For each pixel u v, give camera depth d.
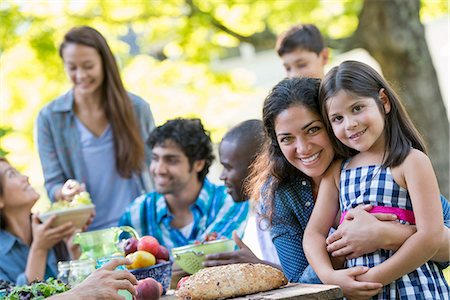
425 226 2.70
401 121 2.88
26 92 10.26
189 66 10.50
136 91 10.55
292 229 3.16
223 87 10.72
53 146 4.83
